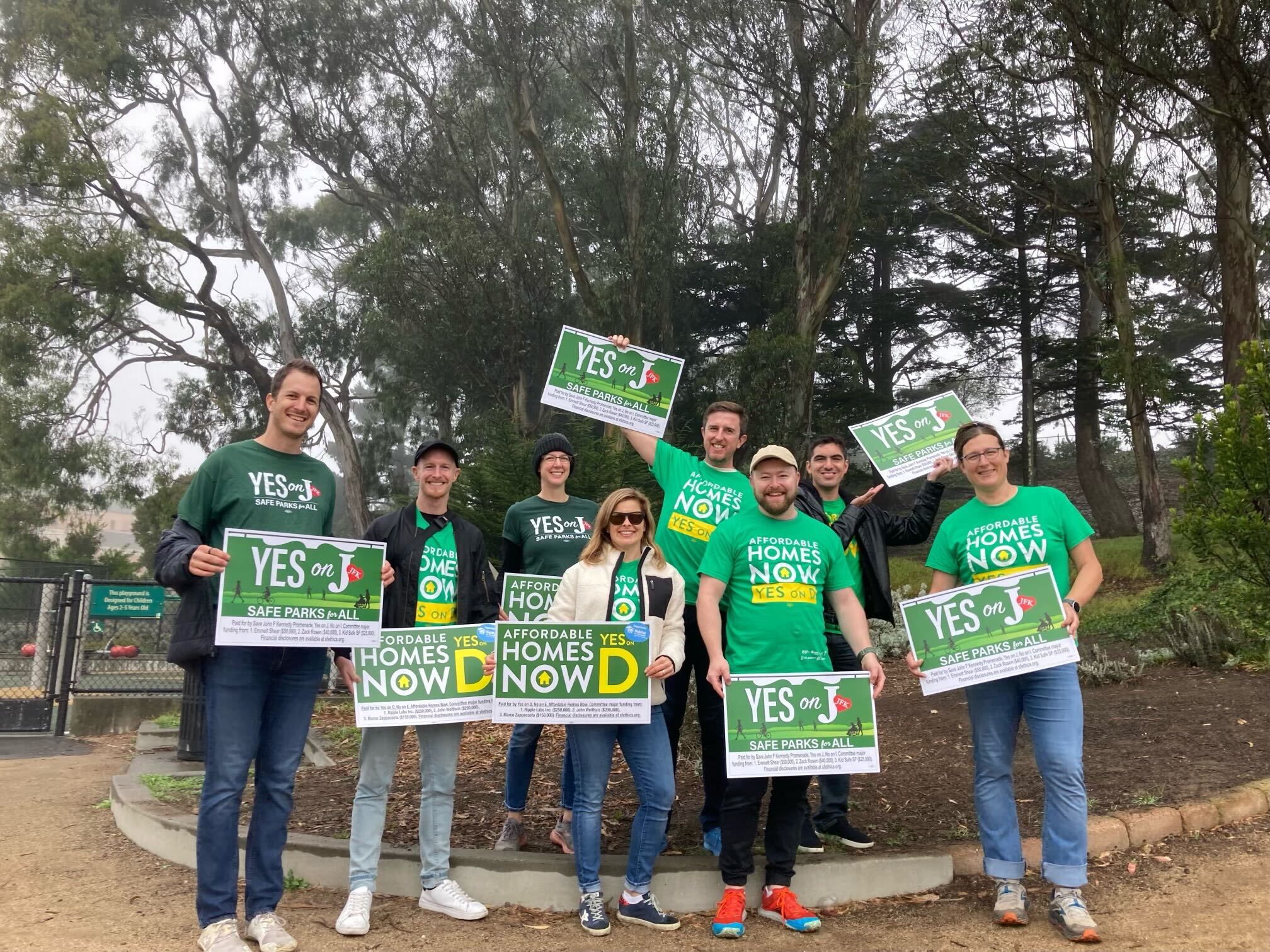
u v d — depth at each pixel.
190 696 7.99
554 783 6.38
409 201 35.28
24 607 10.99
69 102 32.34
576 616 4.40
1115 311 21.80
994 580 4.28
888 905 4.47
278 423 4.11
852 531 4.95
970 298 36.88
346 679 4.33
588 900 4.15
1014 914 4.12
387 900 4.49
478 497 12.25
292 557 3.92
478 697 4.42
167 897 4.58
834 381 34.88
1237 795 5.47
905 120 27.05
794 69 24.97
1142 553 21.84
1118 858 4.89
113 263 31.34
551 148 32.69
